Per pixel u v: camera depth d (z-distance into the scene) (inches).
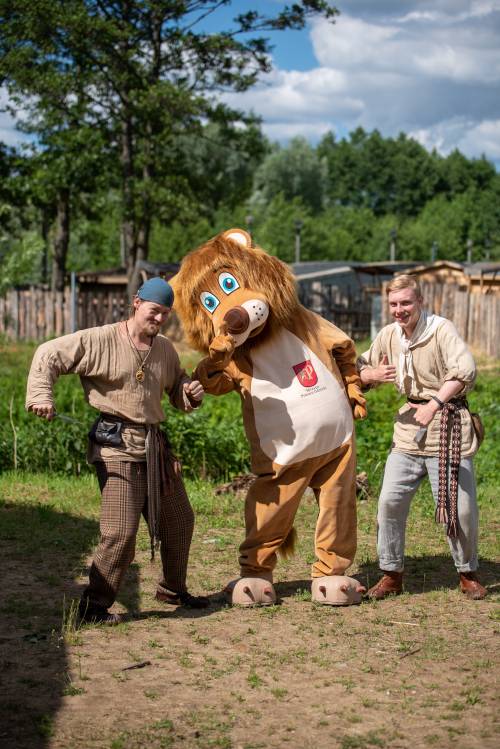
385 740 153.5
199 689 175.6
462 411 234.2
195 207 1552.7
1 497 363.9
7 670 183.9
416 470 237.3
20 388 660.7
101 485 214.2
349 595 230.1
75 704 167.9
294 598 237.6
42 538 299.1
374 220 4055.1
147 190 1430.9
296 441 228.7
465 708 166.1
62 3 1370.6
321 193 4138.8
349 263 2059.5
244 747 151.1
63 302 1408.7
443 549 290.8
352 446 235.1
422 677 181.5
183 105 1364.4
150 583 250.4
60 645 198.7
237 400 563.2
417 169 5649.6
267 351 230.5
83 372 211.6
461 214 4500.5
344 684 177.9
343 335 238.4
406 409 239.3
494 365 1083.3
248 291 225.9
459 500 232.8
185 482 397.7
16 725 158.9
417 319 234.8
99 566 212.7
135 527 213.0
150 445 213.2
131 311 219.8
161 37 1440.7
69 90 1417.3
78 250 2532.0
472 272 1470.2
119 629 209.8
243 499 361.7
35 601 231.9
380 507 238.2
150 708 166.6
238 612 225.6
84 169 1477.6
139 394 213.3
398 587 241.0
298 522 326.6
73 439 430.6
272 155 4057.6
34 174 1526.8
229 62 1440.7
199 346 239.6
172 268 1369.3
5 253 909.2
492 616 219.3
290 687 176.7
